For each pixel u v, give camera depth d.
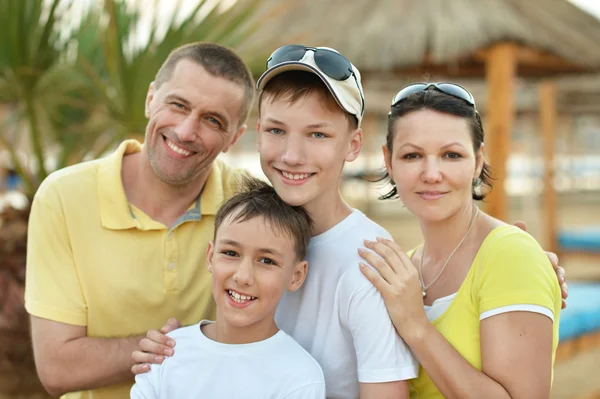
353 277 1.79
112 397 2.14
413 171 1.82
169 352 1.88
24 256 3.69
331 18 6.18
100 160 2.29
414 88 1.88
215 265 1.85
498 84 5.63
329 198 1.88
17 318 3.66
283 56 1.79
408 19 5.94
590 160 29.91
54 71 3.58
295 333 1.92
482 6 5.90
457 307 1.79
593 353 5.97
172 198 2.21
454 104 1.81
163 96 2.14
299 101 1.76
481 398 1.64
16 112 3.82
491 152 5.68
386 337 1.73
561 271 1.95
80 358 2.04
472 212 1.92
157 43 3.46
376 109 14.12
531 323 1.66
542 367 1.65
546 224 9.27
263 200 1.87
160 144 2.15
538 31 5.83
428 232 1.95
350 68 1.79
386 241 1.85
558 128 21.33
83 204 2.14
